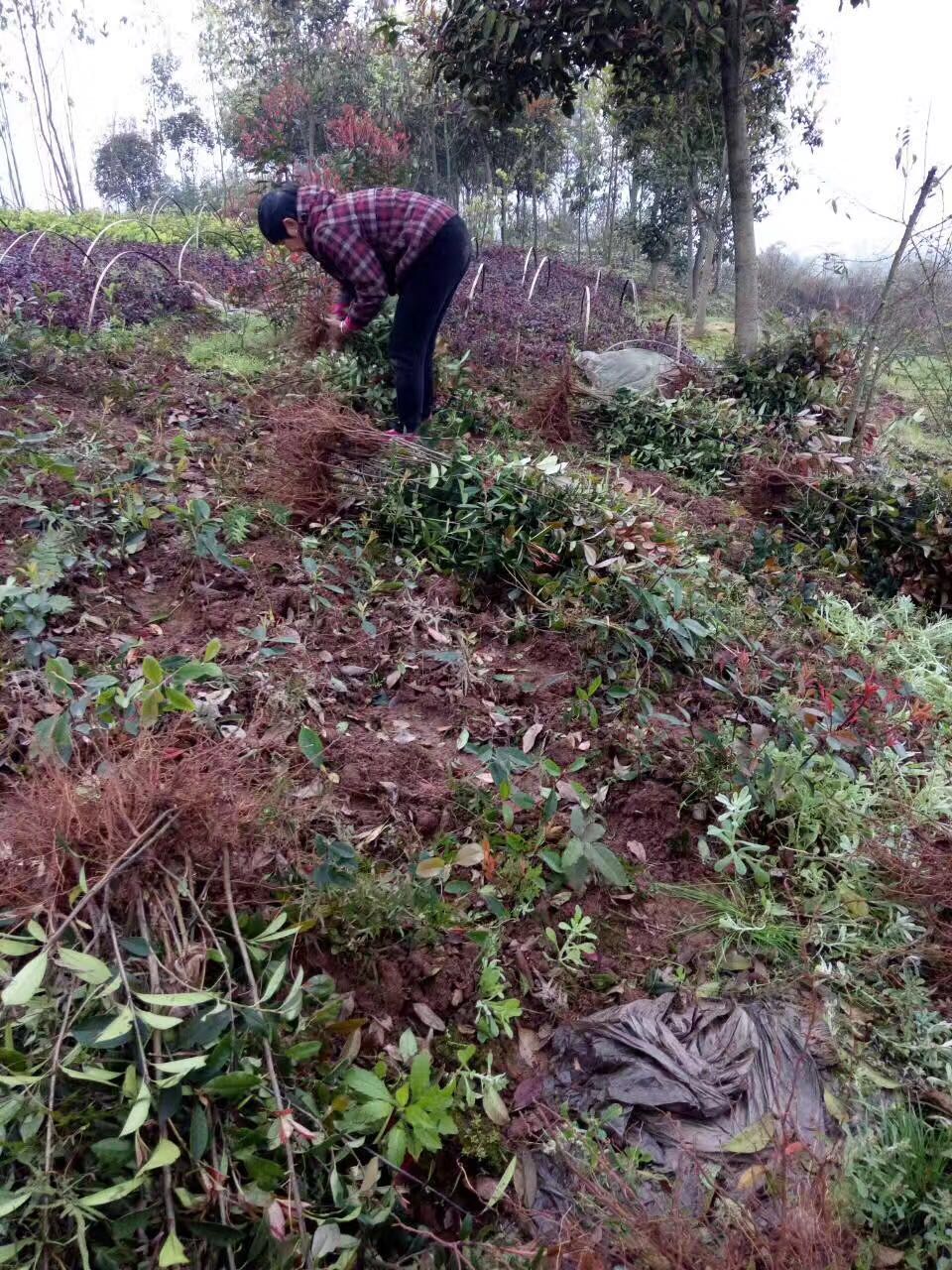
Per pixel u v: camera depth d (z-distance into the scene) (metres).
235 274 8.18
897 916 2.01
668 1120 1.57
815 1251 1.31
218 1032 1.33
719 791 2.32
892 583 4.05
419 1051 1.63
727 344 10.78
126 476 3.40
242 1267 1.22
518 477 3.44
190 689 2.38
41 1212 1.18
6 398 4.22
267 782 2.03
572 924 1.93
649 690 2.72
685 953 1.94
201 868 1.62
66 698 2.03
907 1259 1.37
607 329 8.60
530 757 2.41
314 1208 1.31
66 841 1.48
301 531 3.44
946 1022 1.73
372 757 2.33
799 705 2.62
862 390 6.00
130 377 4.77
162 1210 1.21
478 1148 1.53
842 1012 1.77
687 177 11.01
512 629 3.02
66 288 6.28
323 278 6.08
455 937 1.86
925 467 5.36
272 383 4.89
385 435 3.52
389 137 11.10
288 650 2.68
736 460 5.17
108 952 1.42
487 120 6.88
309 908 1.73
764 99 9.38
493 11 5.82
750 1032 1.74
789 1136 1.53
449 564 3.34
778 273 11.48
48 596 2.56
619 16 5.87
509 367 6.02
